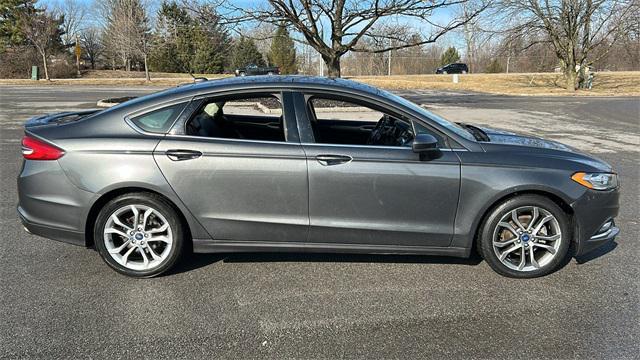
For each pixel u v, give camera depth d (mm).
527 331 3070
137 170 3568
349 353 2832
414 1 12984
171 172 3572
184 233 3777
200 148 3586
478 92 27969
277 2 12781
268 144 3613
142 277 3766
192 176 3582
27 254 4215
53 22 36656
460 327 3115
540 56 34844
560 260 3775
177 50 49188
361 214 3641
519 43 29656
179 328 3080
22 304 3359
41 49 35000
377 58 59156
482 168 3590
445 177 3578
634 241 4605
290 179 3580
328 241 3713
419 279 3791
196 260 4133
